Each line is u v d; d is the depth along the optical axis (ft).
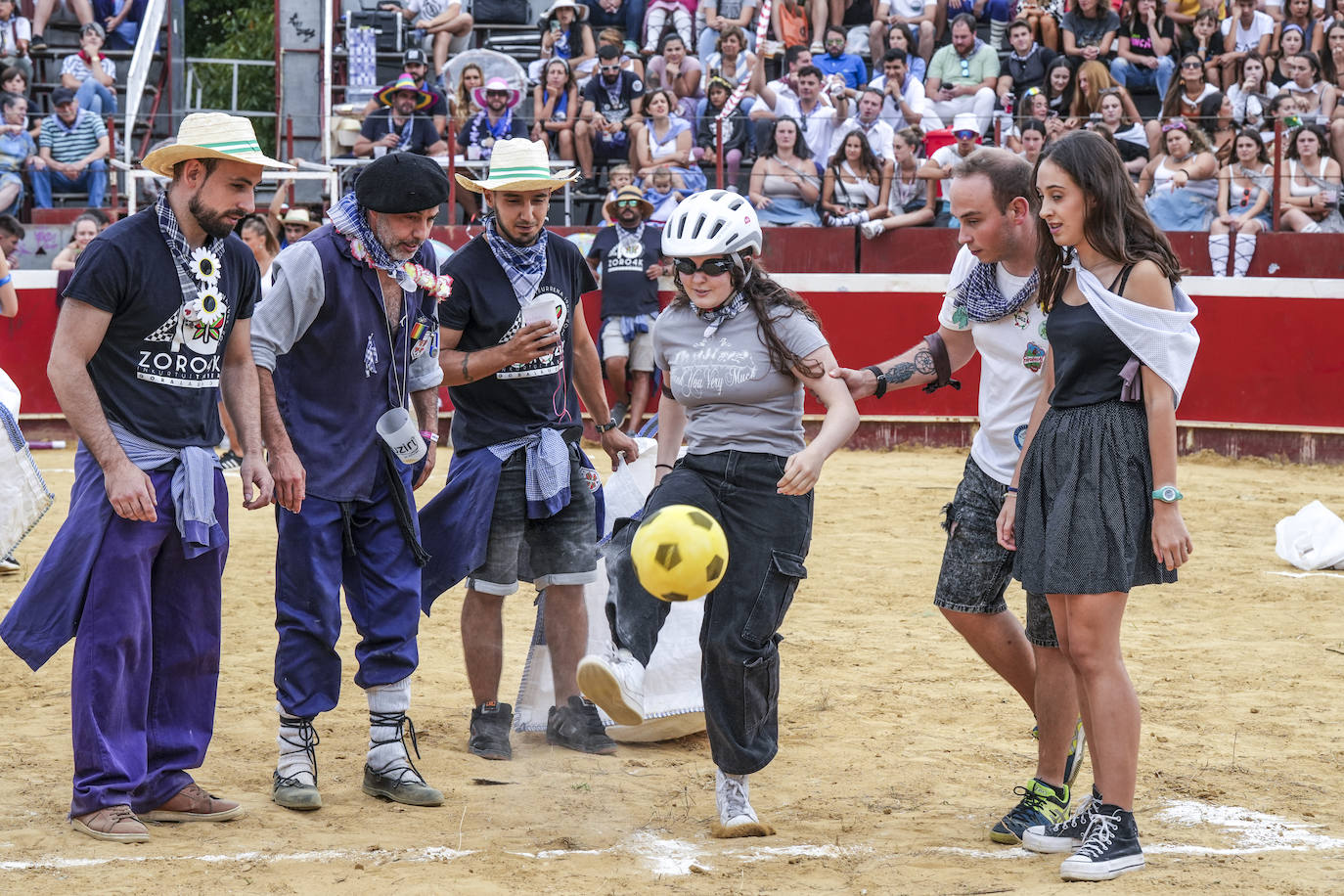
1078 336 19.99
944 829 22.04
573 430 26.55
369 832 21.53
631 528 21.34
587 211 82.58
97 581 20.92
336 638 23.47
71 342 20.42
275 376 23.40
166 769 21.88
